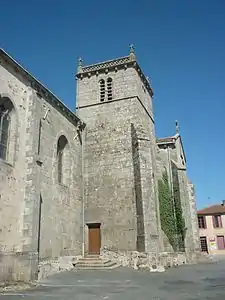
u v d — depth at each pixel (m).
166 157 31.41
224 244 54.50
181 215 28.67
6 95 16.88
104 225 23.92
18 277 15.11
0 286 13.30
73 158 24.61
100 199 24.72
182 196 29.53
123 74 28.44
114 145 26.02
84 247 23.75
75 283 14.56
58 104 22.59
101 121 27.41
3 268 14.64
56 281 15.44
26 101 18.59
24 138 17.88
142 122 27.77
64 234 21.27
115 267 21.95
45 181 19.70
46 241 18.88
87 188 25.41
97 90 28.81
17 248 15.84
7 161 16.59
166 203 28.53
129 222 23.22
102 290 12.29
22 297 10.69
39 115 19.00
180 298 10.31
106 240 23.50
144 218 22.09
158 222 26.36
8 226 15.53
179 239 27.98
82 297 10.60
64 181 23.11
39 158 18.00
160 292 11.69
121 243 22.98
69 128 24.62
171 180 30.38
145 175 23.39
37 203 17.05
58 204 21.02
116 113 27.25
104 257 23.06
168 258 24.62
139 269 20.94
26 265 15.32
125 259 22.48
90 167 25.98
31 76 18.94
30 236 15.99
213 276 17.27
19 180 16.80
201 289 12.44
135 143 24.86
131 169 24.62
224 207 57.50
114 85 28.34
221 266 24.75
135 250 22.42
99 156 26.11
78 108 28.72
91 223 24.30
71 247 22.00
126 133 26.09
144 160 23.86
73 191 23.67
